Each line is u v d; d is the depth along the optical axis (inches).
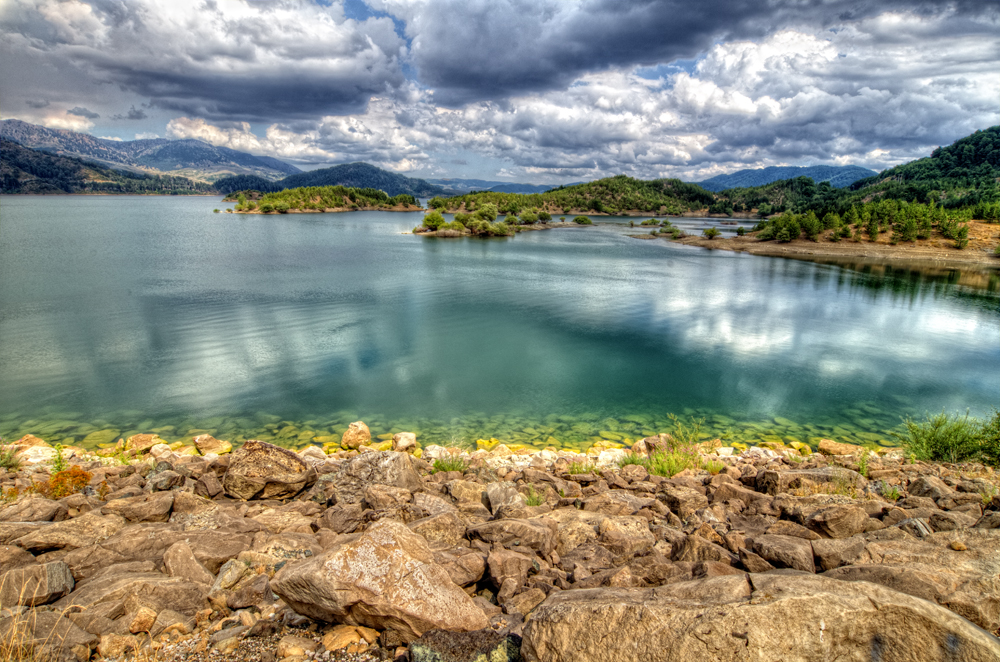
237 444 745.6
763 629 128.6
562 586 207.6
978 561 174.7
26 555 223.6
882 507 281.9
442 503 303.1
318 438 773.9
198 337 1386.6
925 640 125.1
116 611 184.7
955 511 279.3
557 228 7322.8
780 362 1277.1
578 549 251.3
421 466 520.4
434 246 4426.7
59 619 172.4
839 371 1209.4
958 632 124.1
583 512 318.7
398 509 289.9
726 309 1963.6
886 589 137.0
